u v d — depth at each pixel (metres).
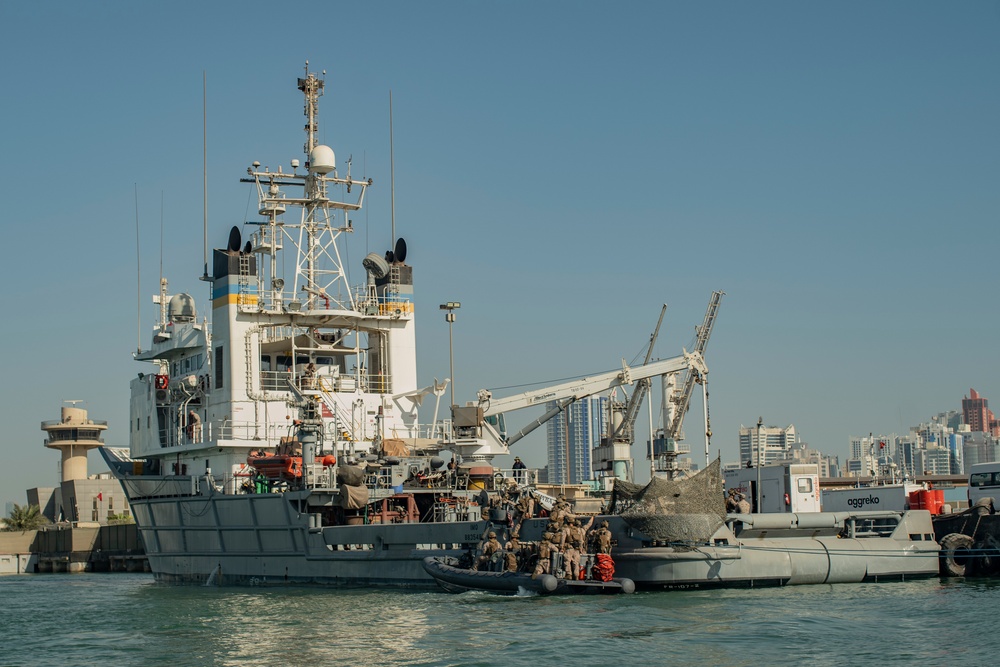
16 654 35.88
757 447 57.31
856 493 63.06
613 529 43.66
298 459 51.50
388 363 61.84
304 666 31.70
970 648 31.77
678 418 90.12
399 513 50.94
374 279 62.88
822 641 32.97
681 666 30.22
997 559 47.22
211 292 60.94
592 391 72.38
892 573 45.81
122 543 97.25
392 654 32.78
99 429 130.62
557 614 37.91
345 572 50.34
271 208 62.56
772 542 44.09
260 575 54.09
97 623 42.91
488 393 64.44
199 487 57.62
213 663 33.00
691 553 42.31
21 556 99.44
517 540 44.50
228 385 58.59
